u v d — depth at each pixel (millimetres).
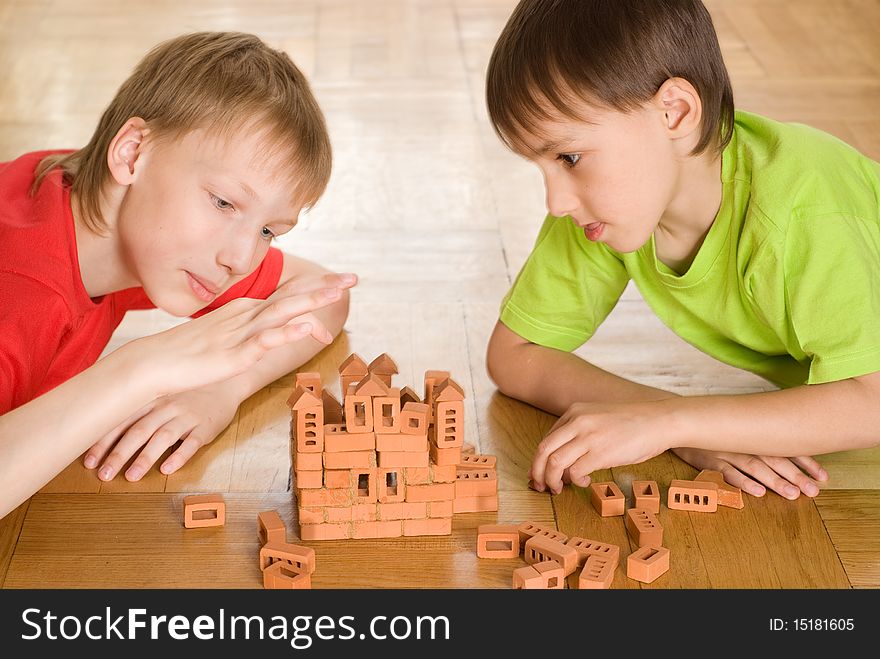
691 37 1128
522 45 1116
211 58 1201
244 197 1172
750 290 1200
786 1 2955
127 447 1238
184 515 1155
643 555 1098
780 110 2283
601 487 1200
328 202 1915
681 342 1538
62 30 2705
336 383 1419
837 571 1110
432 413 1140
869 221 1208
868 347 1139
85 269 1242
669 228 1247
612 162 1118
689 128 1130
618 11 1099
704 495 1180
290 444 1287
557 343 1368
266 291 1431
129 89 1232
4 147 2064
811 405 1167
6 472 1008
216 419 1301
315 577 1088
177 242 1181
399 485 1127
